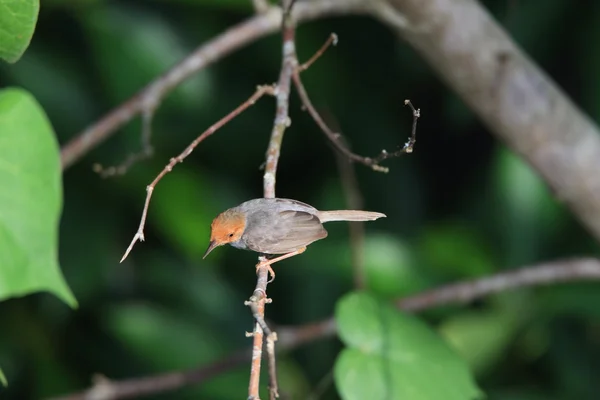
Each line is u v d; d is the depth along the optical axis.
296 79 7.25
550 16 11.51
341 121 12.33
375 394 8.06
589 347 11.34
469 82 9.85
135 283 11.32
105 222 11.08
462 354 10.97
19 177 6.06
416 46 9.93
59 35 11.20
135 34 10.80
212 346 10.88
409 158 12.63
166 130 11.44
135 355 10.86
